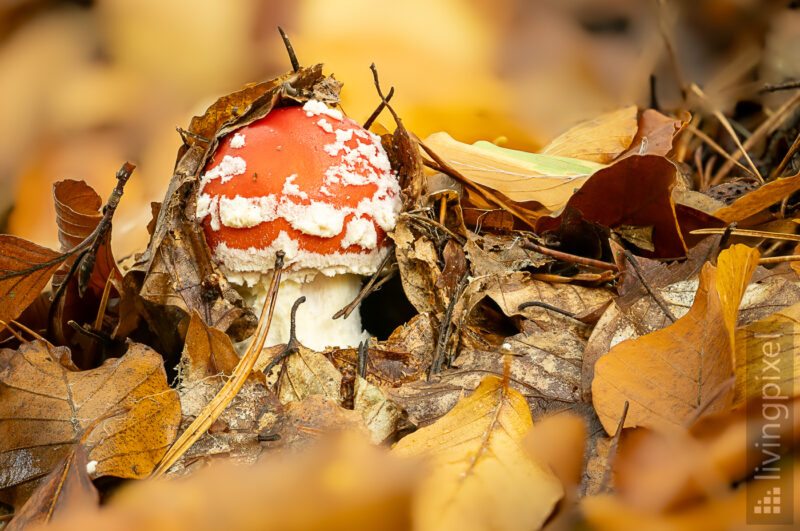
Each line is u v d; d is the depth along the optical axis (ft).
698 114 1.73
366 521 1.05
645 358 1.12
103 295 1.32
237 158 1.29
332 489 1.05
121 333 1.33
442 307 1.30
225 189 1.28
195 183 1.30
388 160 1.36
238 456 1.14
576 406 1.18
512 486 1.08
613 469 1.07
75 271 1.31
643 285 1.27
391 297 1.38
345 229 1.29
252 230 1.28
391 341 1.27
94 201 1.37
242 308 1.29
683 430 1.08
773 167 1.59
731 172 1.61
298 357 1.22
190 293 1.28
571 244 1.35
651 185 1.30
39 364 1.17
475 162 1.46
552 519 1.07
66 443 1.14
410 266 1.32
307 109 1.32
